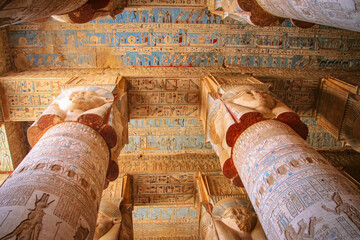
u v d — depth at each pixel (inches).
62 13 222.7
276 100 239.3
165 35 389.4
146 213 463.8
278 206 151.8
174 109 365.4
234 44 398.0
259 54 402.6
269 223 155.7
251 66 404.5
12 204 127.2
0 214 121.9
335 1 137.0
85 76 337.1
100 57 387.2
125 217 338.0
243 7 255.4
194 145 455.8
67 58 382.9
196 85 359.6
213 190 370.3
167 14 383.9
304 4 164.9
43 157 161.8
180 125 441.4
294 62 408.5
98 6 287.0
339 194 138.4
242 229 296.8
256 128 203.8
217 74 359.6
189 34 391.5
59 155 165.8
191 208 464.1
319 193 141.6
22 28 369.7
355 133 323.6
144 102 360.8
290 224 139.6
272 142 184.5
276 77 362.6
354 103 318.7
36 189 137.9
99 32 381.4
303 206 139.9
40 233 120.5
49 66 381.4
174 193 434.3
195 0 381.1
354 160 463.5
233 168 227.5
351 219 125.8
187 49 394.3
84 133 195.6
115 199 346.6
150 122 436.5
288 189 152.3
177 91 359.9
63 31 376.8
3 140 370.9
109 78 325.7
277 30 398.9
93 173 172.2
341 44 408.5
